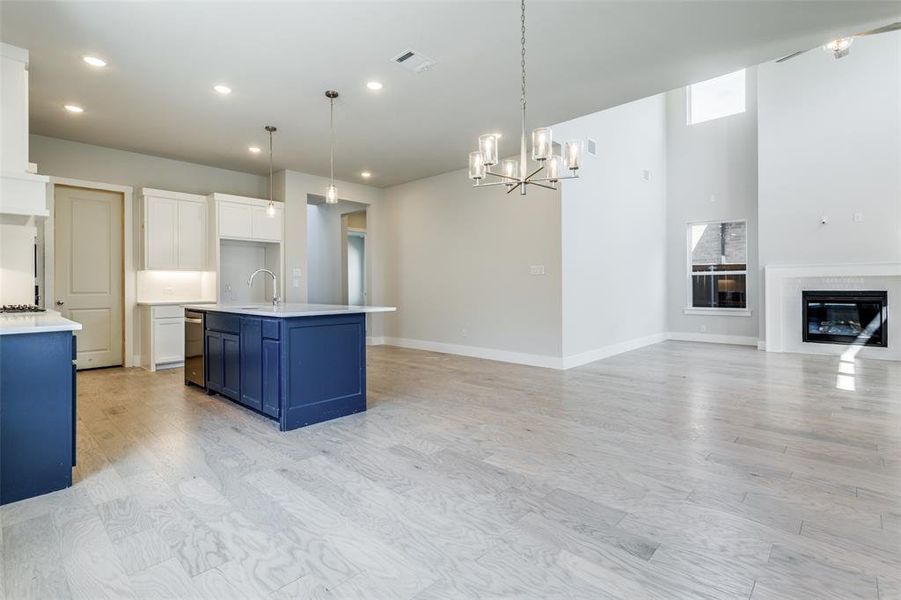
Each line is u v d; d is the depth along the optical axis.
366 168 6.43
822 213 6.66
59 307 5.14
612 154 6.72
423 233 7.14
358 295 9.94
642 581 1.59
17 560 1.71
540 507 2.12
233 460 2.69
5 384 2.17
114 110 4.29
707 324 8.27
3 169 3.03
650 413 3.65
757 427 3.28
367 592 1.54
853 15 2.82
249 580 1.60
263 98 4.03
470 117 4.52
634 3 2.68
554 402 3.99
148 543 1.83
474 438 3.06
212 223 5.86
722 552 1.76
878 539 1.84
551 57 3.35
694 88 8.44
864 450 2.82
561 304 5.52
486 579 1.61
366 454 2.79
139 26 2.88
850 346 6.49
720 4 2.70
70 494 2.26
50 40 3.04
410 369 5.52
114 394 4.27
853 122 6.45
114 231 5.52
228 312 3.73
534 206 5.76
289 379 3.24
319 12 2.75
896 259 6.20
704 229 8.38
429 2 2.66
